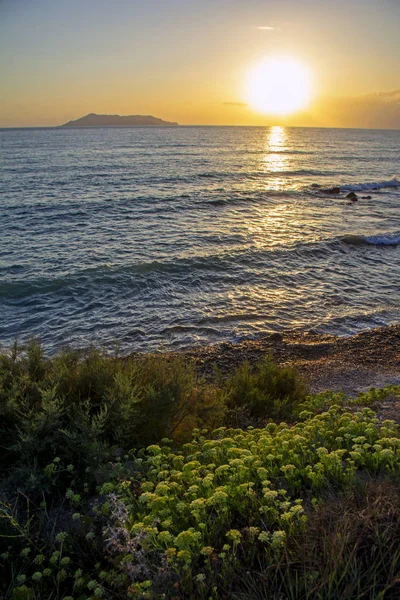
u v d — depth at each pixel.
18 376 5.29
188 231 23.86
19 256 18.86
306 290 15.93
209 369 10.23
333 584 2.60
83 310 13.87
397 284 16.69
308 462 4.05
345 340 12.06
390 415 6.15
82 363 6.10
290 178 48.78
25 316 13.36
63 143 112.38
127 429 4.80
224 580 2.70
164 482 3.58
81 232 23.38
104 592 2.77
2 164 56.41
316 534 2.94
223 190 38.22
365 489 3.30
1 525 3.48
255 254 19.61
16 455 4.48
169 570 2.76
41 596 2.94
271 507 3.16
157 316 13.52
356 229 24.81
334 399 6.62
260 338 12.23
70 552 3.21
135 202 31.84
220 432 5.09
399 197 38.16
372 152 92.94
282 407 6.96
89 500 3.97
